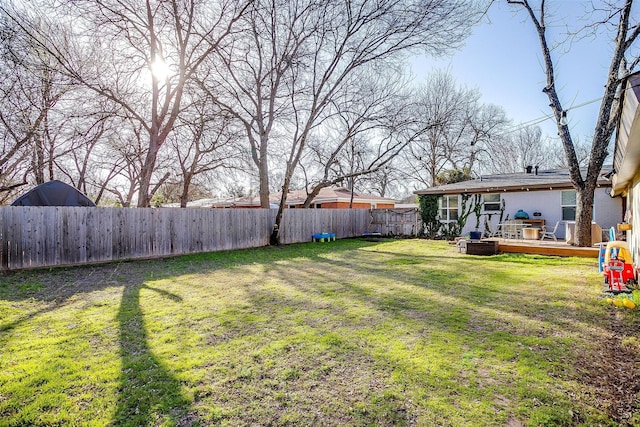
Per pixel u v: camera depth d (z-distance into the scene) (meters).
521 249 9.18
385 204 26.27
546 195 12.23
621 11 6.94
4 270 6.79
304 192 26.14
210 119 12.47
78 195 8.98
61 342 3.20
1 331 3.49
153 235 9.05
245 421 2.03
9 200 14.13
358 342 3.17
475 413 2.09
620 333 3.35
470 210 13.98
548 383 2.43
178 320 3.83
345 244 12.60
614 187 7.75
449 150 24.58
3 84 9.35
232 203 26.00
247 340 3.24
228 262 8.30
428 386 2.40
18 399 2.24
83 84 9.21
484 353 2.92
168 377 2.53
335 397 2.27
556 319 3.77
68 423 2.01
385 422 2.01
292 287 5.48
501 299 4.61
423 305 4.37
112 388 2.38
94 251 7.98
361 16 11.17
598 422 2.01
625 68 7.28
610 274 4.90
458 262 7.96
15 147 10.49
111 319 3.87
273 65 12.33
